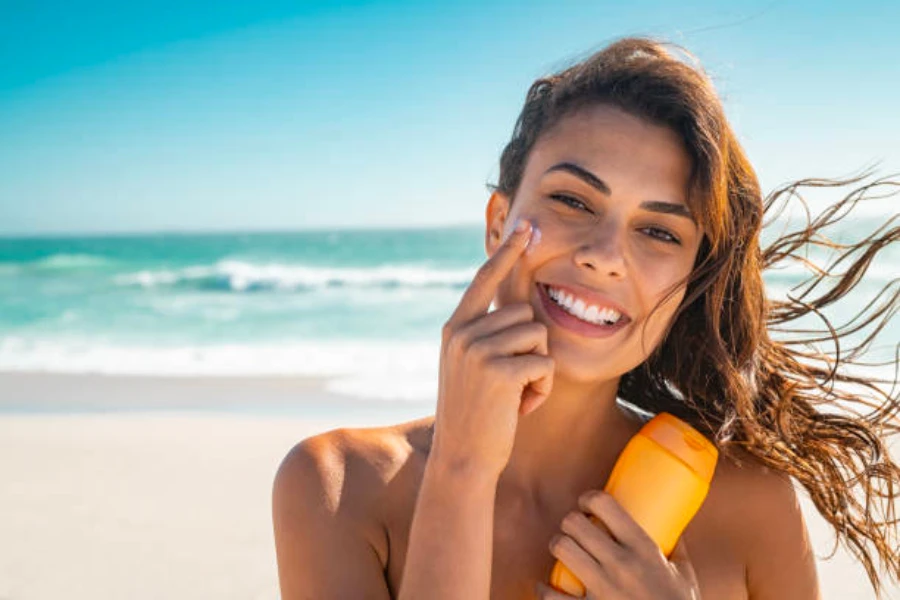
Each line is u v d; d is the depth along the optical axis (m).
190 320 19.03
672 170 1.64
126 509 5.21
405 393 8.82
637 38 1.89
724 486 1.89
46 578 4.20
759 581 1.92
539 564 1.73
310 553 1.63
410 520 1.70
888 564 2.19
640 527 1.55
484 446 1.48
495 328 1.52
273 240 60.88
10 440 7.15
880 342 9.87
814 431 2.13
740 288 1.94
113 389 9.63
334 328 16.95
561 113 1.71
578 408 1.75
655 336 1.70
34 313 21.39
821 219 2.12
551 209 1.65
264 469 5.99
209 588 4.03
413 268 32.19
